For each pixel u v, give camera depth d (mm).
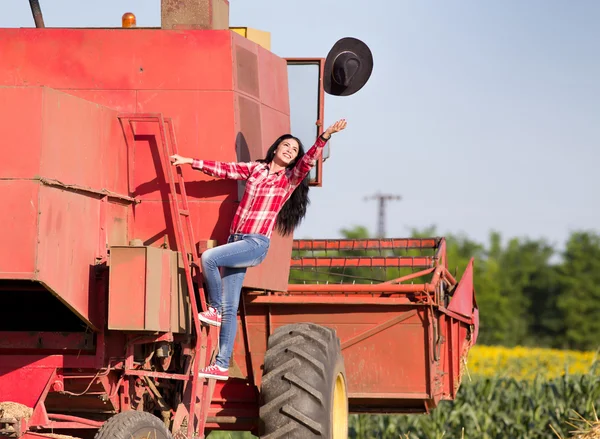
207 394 16812
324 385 16516
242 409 19734
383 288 19719
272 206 16703
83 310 14820
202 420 16438
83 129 15320
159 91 17531
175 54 17609
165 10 18234
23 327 18312
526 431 29422
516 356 72688
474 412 30906
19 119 13828
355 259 25828
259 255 16562
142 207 17250
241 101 17812
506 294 196875
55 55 17703
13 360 15266
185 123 17438
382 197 187500
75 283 14664
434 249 25344
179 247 17078
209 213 17266
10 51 17766
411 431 30578
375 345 19953
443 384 21422
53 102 14203
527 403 32281
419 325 19766
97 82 17609
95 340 15203
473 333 23969
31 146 13773
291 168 17156
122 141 17078
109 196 16141
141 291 14562
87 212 15289
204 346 16750
